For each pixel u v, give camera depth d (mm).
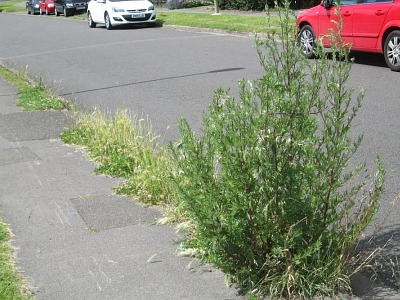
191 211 4742
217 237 4586
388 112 10297
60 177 7676
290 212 4566
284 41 5070
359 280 4875
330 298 4578
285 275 4559
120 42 23531
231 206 4598
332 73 4656
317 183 4605
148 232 5887
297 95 4609
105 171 7793
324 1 15516
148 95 13117
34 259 5422
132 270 5156
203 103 11977
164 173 6840
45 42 25703
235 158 4590
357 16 14633
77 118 10406
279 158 4555
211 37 23266
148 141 8539
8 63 19719
